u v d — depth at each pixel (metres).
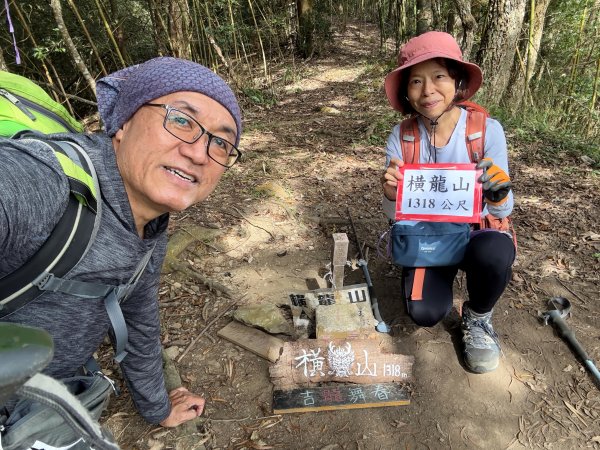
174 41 6.05
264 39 11.08
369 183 4.14
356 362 2.04
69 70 7.08
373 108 6.68
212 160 1.03
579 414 1.95
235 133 1.07
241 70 8.77
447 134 1.99
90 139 1.02
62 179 0.88
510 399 2.03
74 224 0.91
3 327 0.48
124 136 1.01
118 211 0.99
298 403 1.95
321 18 11.21
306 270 2.89
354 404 1.96
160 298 2.57
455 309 2.53
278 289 2.68
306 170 4.39
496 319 2.47
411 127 2.06
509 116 5.67
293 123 5.90
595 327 2.42
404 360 2.05
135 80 0.99
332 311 2.24
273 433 1.86
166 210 1.07
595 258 2.97
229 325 2.37
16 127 1.08
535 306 2.57
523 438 1.86
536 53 6.12
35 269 0.90
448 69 1.83
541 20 6.02
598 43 6.53
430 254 2.02
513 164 4.53
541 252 3.07
